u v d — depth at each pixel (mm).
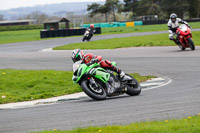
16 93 27562
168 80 30234
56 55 59281
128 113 17438
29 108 21734
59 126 15805
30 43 103562
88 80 22312
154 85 28297
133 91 23328
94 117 17109
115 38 95375
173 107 18141
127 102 20797
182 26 50188
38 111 20203
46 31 125875
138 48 62281
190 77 30531
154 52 52594
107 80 22203
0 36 172000
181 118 15359
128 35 110375
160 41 73375
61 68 42031
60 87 29422
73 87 29078
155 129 12617
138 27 181875
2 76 33438
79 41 97188
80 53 22219
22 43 106000
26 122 17234
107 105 20250
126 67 39750
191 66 36688
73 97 25031
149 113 17062
